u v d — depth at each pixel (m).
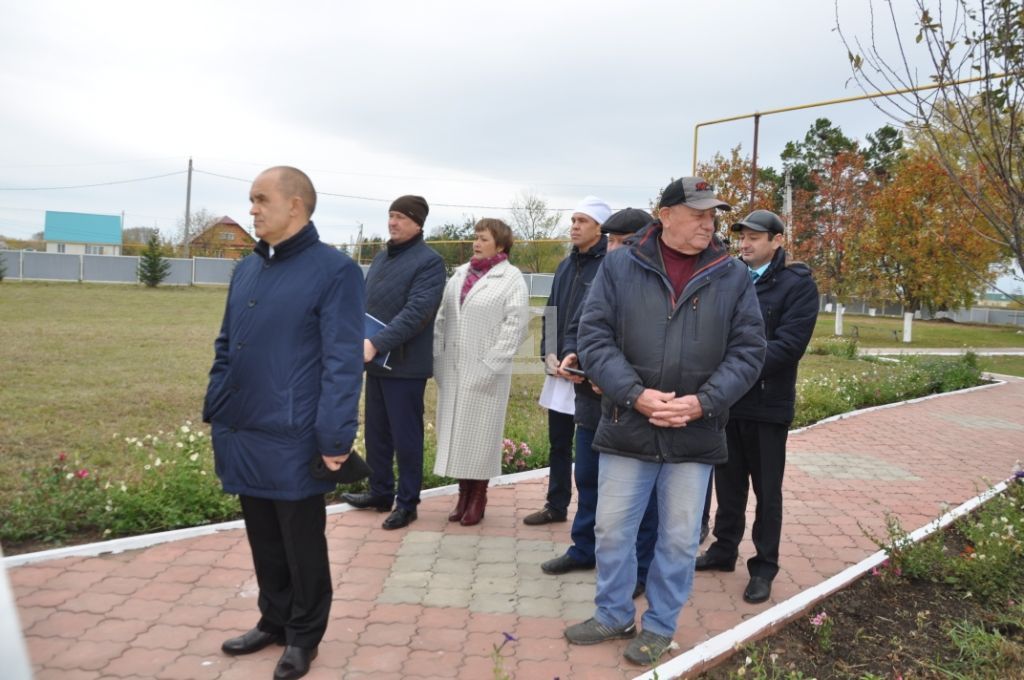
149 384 9.70
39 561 4.05
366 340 4.56
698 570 4.34
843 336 27.56
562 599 3.85
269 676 3.03
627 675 3.12
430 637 3.40
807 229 30.27
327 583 3.08
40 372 10.20
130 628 3.37
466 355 4.74
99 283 36.19
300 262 2.97
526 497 5.60
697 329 3.07
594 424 3.89
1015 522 4.67
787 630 3.58
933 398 12.72
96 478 4.91
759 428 3.94
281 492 2.91
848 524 5.41
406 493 4.81
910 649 3.43
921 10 3.60
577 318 4.00
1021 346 28.30
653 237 3.20
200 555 4.23
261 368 2.91
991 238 4.04
